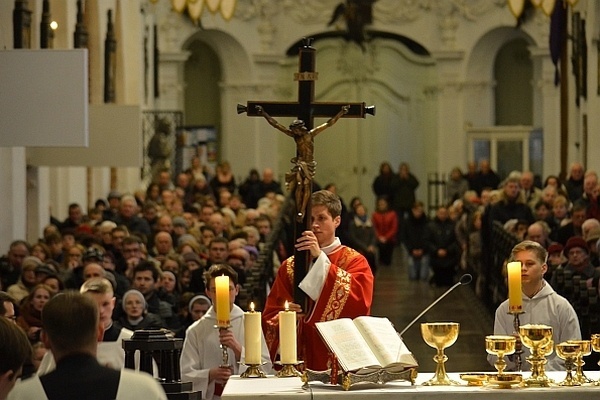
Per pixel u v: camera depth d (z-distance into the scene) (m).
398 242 46.97
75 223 27.39
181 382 9.90
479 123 49.59
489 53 49.41
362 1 49.75
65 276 18.92
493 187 42.47
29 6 25.02
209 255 20.55
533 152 47.69
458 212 34.41
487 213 27.64
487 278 27.61
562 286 16.83
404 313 28.20
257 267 19.02
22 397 6.98
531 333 9.10
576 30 34.69
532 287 11.91
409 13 49.75
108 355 11.75
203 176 37.78
